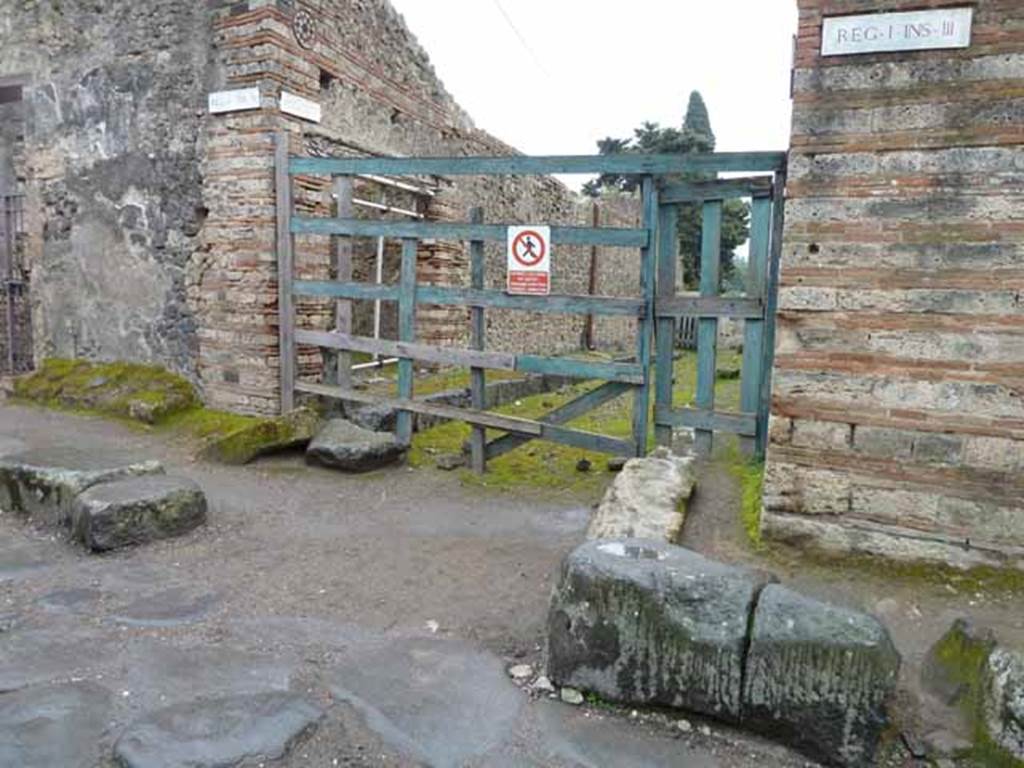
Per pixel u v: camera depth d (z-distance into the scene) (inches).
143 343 312.7
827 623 97.1
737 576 107.0
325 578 153.3
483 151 452.1
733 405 325.7
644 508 162.6
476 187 441.4
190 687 108.4
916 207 139.4
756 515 165.0
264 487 218.2
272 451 245.1
